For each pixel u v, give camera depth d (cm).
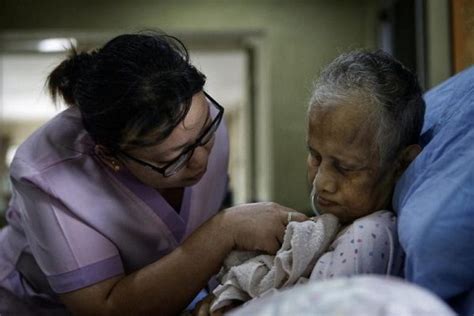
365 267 79
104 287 97
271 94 348
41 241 99
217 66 579
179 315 101
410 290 55
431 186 76
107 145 91
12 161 103
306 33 350
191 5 345
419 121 88
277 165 344
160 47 89
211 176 116
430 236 71
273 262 88
